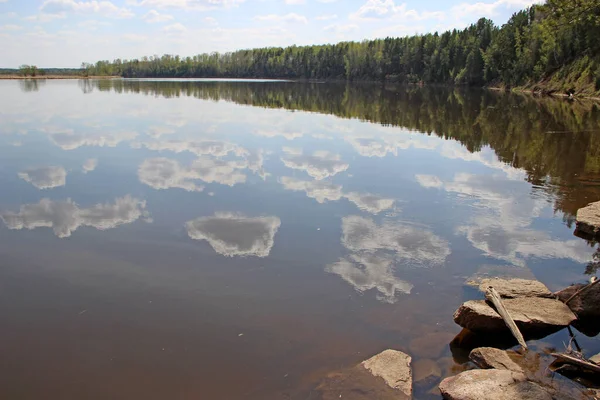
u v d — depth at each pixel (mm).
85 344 5664
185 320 6180
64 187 11633
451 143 19656
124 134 19422
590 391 5074
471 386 4914
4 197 10773
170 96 44844
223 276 7344
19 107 30266
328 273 7535
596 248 8938
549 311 6504
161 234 8852
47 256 7848
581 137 21562
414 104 39781
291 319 6262
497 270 7852
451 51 88812
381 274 7578
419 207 10930
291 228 9328
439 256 8312
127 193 11234
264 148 17109
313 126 23562
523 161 16500
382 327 6172
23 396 4828
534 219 10461
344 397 4879
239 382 5086
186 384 5039
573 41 55688
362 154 16703
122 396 4859
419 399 4973
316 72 121562
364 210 10539
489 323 6055
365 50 112188
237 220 9656
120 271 7402
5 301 6512
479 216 10477
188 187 11859
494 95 55000
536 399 4750
